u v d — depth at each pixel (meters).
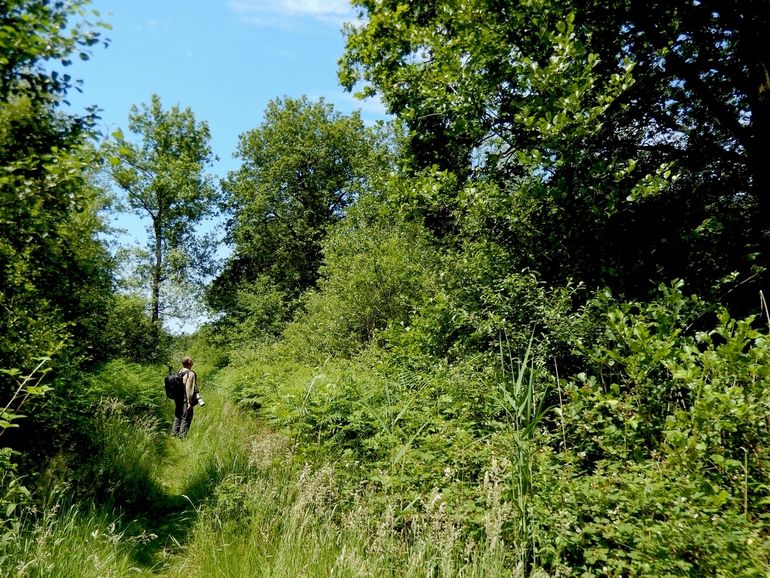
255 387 12.84
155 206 31.78
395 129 10.62
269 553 4.00
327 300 16.33
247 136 35.91
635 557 2.88
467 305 7.09
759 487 3.05
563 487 3.54
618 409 4.02
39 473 4.79
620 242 6.34
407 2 8.85
